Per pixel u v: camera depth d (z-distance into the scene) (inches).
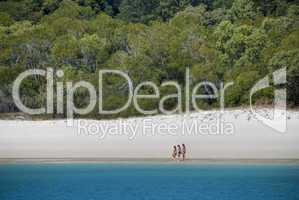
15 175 1833.2
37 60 2817.4
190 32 2847.0
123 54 2795.3
